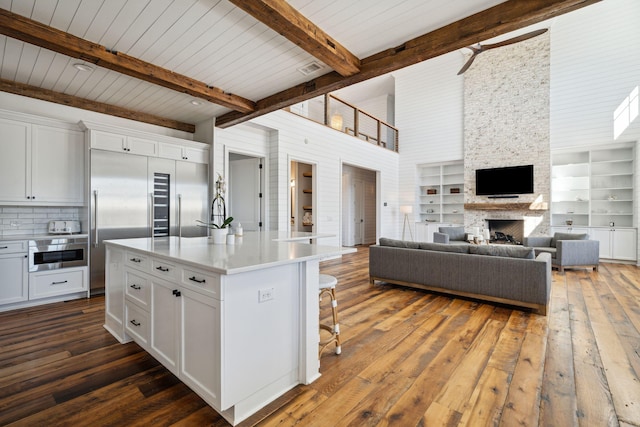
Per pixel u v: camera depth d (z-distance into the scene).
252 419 1.69
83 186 4.03
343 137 7.77
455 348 2.56
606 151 7.13
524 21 2.32
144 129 4.85
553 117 7.43
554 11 2.21
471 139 8.59
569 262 5.58
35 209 3.95
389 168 9.61
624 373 2.15
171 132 5.16
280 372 1.93
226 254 2.05
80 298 3.89
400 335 2.83
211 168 5.08
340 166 7.64
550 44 7.50
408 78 9.86
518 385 2.01
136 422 1.65
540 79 7.61
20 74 3.48
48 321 3.12
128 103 4.39
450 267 4.02
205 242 2.77
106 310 2.92
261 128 5.88
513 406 1.79
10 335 2.78
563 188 7.56
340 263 6.71
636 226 6.46
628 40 6.60
